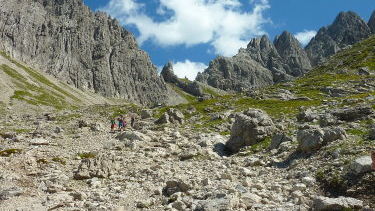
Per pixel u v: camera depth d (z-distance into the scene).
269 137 42.38
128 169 31.94
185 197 21.42
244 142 42.53
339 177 21.97
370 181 20.22
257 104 93.19
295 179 25.22
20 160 33.44
